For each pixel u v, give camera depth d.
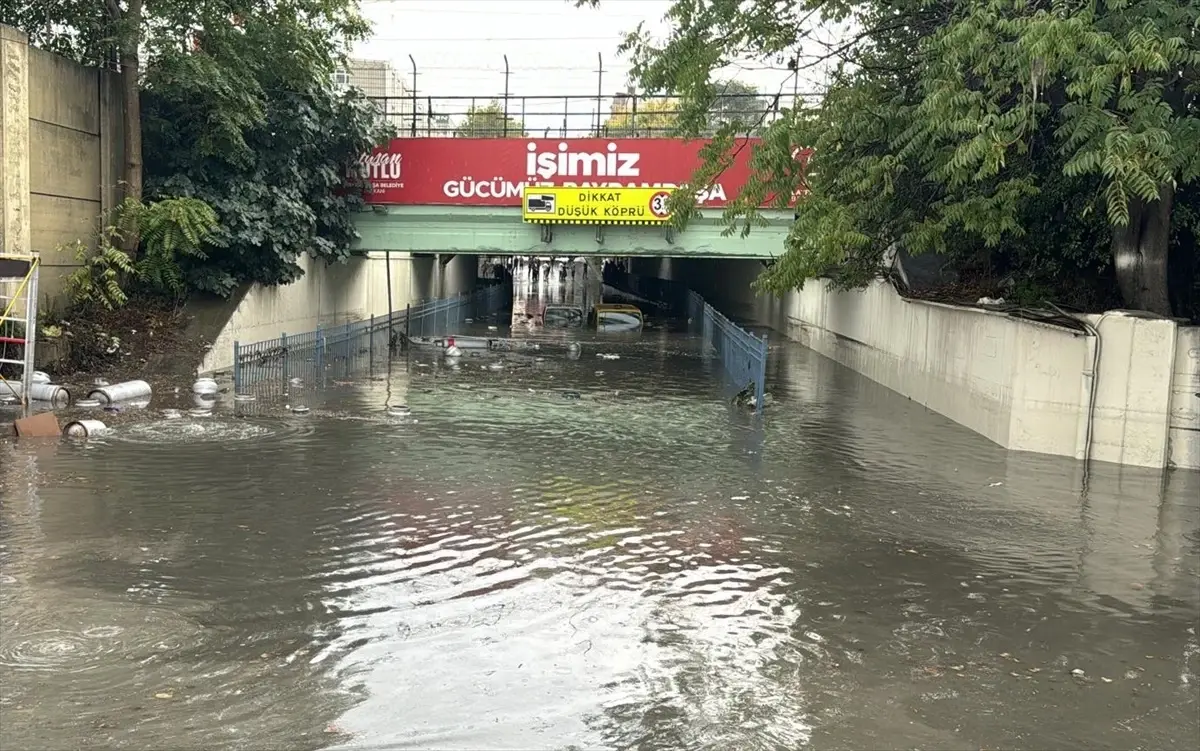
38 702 5.20
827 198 14.77
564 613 6.80
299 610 6.70
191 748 4.78
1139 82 12.08
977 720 5.35
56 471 10.53
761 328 36.94
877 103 14.89
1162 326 12.09
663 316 42.81
